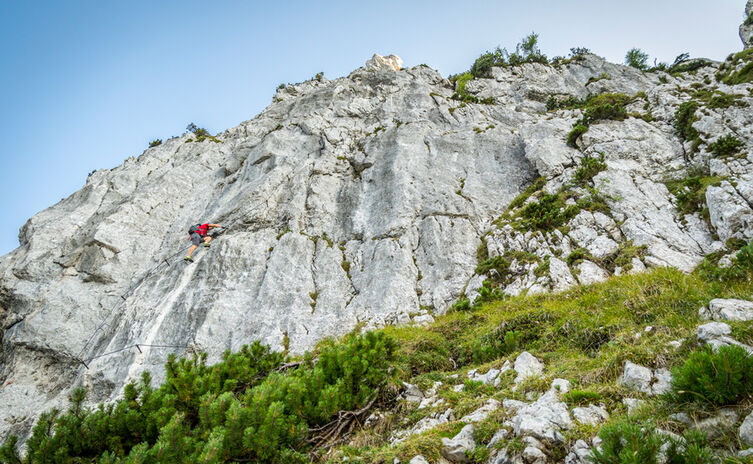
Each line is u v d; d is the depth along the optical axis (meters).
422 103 26.75
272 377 7.16
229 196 22.30
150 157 26.64
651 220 13.66
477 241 16.75
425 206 18.45
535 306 10.66
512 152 21.23
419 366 9.23
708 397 4.16
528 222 15.95
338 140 23.95
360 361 7.47
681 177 15.68
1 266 20.58
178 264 18.62
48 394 15.77
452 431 5.71
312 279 16.64
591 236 14.13
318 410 6.72
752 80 18.86
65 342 17.00
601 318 8.24
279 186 21.05
